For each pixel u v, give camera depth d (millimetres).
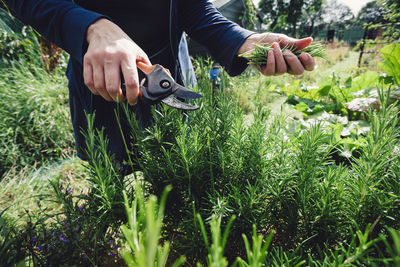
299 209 703
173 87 664
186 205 806
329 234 666
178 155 757
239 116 799
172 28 1040
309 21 43031
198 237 658
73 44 718
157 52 1134
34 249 727
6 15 4164
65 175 2055
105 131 1075
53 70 3898
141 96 666
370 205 613
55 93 3268
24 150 2697
